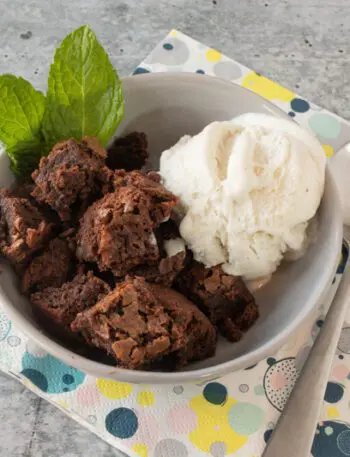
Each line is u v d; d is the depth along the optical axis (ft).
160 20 1.70
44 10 1.71
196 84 1.33
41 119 1.27
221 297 1.23
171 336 1.14
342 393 1.26
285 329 1.17
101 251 1.17
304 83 1.61
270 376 1.26
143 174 1.26
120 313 1.14
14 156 1.26
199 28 1.69
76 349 1.19
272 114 1.31
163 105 1.35
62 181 1.19
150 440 1.21
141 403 1.24
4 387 1.28
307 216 1.24
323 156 1.27
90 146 1.23
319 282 1.21
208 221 1.24
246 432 1.22
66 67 1.27
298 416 1.20
